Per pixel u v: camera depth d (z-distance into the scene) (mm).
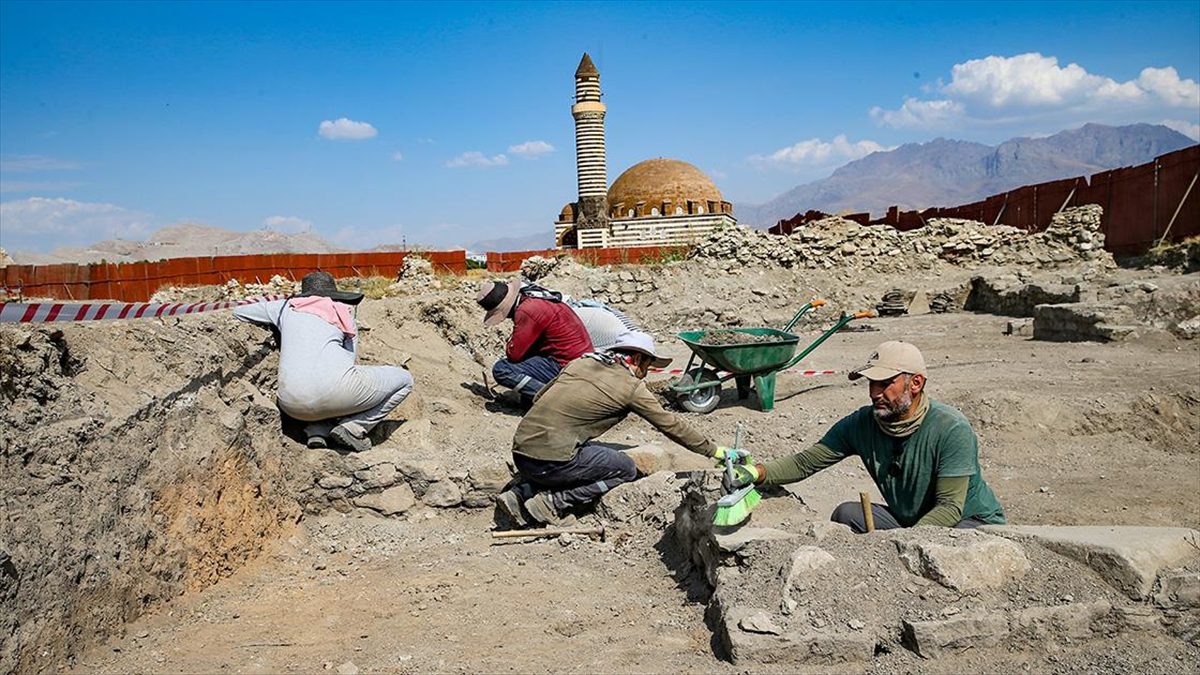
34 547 3598
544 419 5559
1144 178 18656
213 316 6203
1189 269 16125
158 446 4707
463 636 3986
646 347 5602
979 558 3600
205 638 4016
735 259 18656
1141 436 7836
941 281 19156
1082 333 12477
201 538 4727
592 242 39812
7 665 3279
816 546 3832
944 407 4051
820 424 8328
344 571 5074
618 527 5609
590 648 3783
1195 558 3691
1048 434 7820
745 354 8781
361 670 3627
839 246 19750
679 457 6465
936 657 3344
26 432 3928
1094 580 3619
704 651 3672
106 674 3584
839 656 3375
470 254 25391
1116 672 3244
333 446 6207
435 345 9000
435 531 5812
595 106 40688
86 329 5039
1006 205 24984
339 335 6242
